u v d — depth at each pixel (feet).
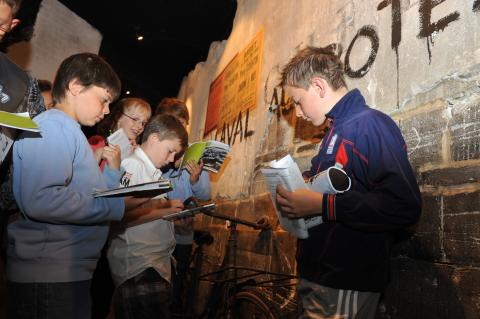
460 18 4.70
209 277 11.48
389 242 3.98
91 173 4.45
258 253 8.99
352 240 3.78
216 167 8.89
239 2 14.21
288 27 9.77
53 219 3.98
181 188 8.56
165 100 10.46
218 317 7.86
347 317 3.69
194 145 8.00
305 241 4.16
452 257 4.34
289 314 7.31
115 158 5.14
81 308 4.17
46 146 4.00
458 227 4.33
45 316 3.88
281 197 4.09
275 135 9.46
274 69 10.17
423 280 4.66
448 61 4.79
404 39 5.58
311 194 3.84
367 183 3.88
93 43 16.80
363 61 6.44
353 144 3.98
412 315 4.74
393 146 3.75
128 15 17.95
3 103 4.35
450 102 4.69
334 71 4.57
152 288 5.65
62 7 15.15
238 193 11.14
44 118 4.20
